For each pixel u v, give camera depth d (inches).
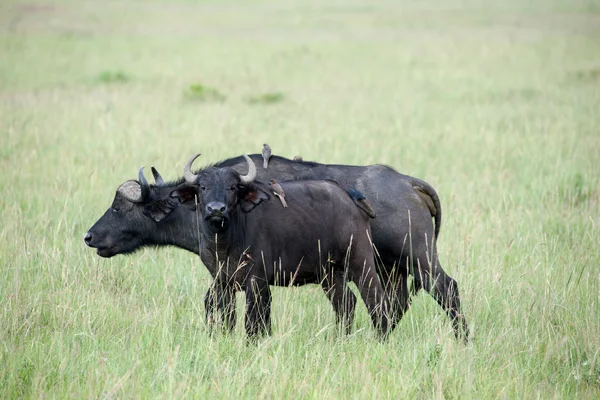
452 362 909.2
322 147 2075.5
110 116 2402.8
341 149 2053.4
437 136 2268.7
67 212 1493.6
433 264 1123.3
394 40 5506.9
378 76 3772.1
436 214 1173.1
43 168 1844.2
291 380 890.1
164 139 2137.1
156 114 2576.3
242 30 6515.8
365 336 1055.0
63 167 1840.6
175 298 1152.2
